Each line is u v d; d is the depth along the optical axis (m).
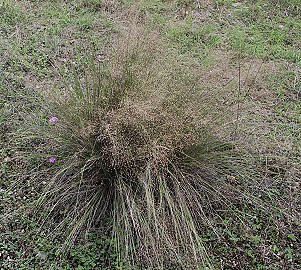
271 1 6.11
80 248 3.00
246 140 3.65
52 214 3.20
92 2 5.70
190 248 3.04
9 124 3.83
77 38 5.07
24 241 3.05
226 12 5.89
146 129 3.09
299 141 3.99
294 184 3.62
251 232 3.25
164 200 3.12
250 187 3.54
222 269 3.02
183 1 5.95
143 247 2.99
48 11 5.47
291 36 5.52
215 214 3.33
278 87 4.65
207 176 3.38
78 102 3.36
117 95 3.36
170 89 3.41
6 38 4.89
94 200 3.18
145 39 3.92
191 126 3.23
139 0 5.61
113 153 2.99
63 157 3.29
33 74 4.41
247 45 5.21
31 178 3.39
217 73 4.27
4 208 3.23
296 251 3.17
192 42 5.25
